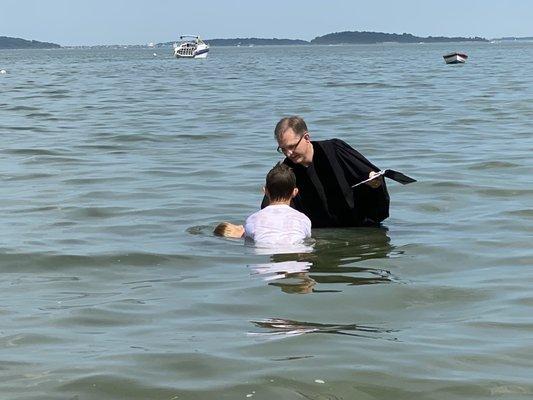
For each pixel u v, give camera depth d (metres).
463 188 10.03
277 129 7.83
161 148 14.42
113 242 7.45
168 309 5.48
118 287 6.05
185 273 6.42
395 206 9.10
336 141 7.93
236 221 8.46
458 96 26.27
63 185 10.53
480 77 39.56
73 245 7.32
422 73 46.25
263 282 6.11
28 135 16.44
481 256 6.88
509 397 4.03
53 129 17.64
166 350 4.68
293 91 30.81
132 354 4.62
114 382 4.23
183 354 4.61
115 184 10.62
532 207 8.88
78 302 5.67
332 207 7.95
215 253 7.02
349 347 4.69
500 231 7.81
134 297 5.78
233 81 40.19
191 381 4.23
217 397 4.05
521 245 7.24
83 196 9.76
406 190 10.00
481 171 11.29
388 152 13.59
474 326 5.07
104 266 6.63
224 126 18.12
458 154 13.04
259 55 136.88
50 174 11.43
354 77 42.38
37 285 6.12
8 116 20.97
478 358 4.52
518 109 21.02
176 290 5.94
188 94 29.94
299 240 7.35
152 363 4.48
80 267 6.61
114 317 5.32
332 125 18.27
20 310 5.49
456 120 18.69
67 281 6.22
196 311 5.43
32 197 9.70
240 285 6.03
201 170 11.75
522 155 12.70
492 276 6.25
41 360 4.55
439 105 22.91
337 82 37.16
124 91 32.41
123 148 14.42
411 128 17.22
